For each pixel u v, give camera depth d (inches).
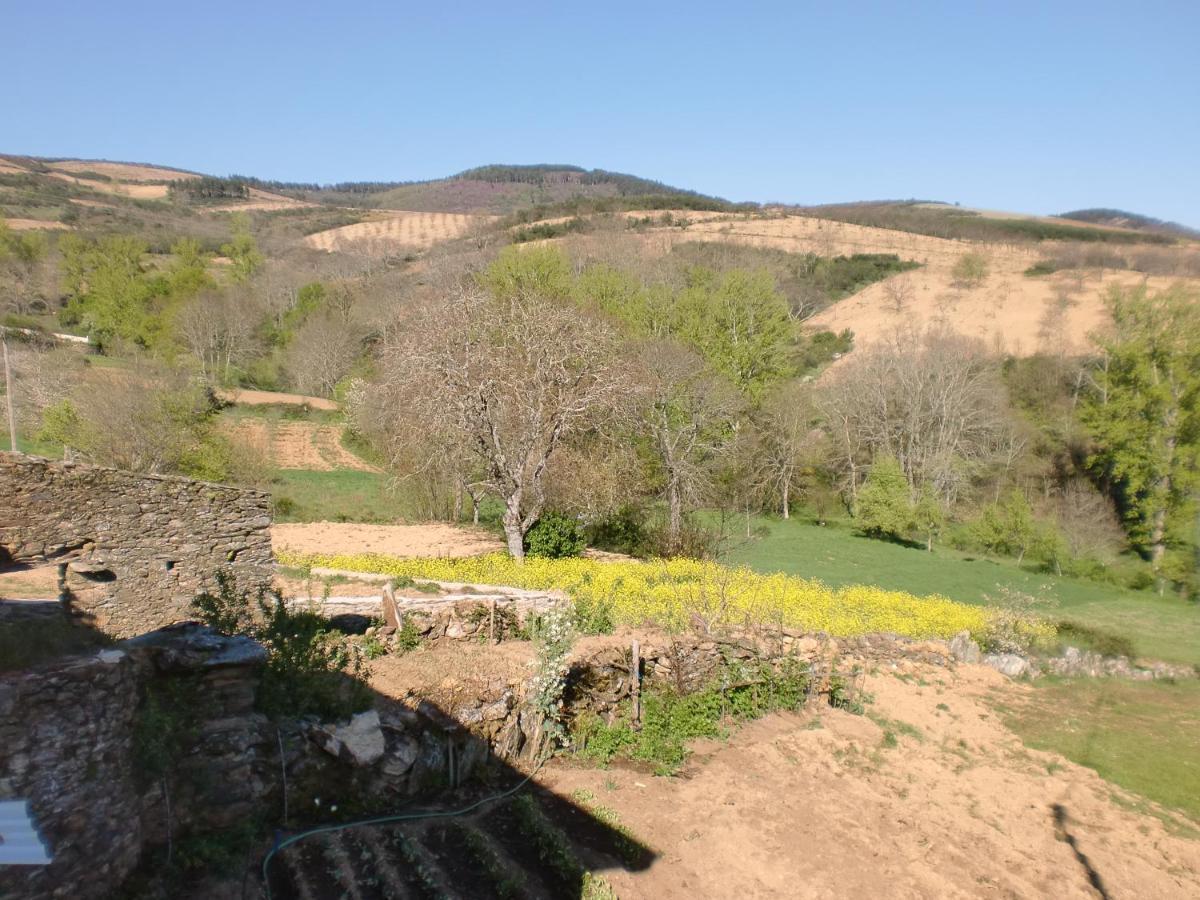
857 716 546.9
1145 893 367.2
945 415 1633.9
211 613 358.0
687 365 1423.5
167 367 1562.5
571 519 1005.8
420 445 989.2
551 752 418.3
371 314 2263.8
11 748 210.2
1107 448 1390.3
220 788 288.7
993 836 404.5
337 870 283.3
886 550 1395.2
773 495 1723.7
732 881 334.6
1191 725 603.2
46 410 1164.5
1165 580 1198.3
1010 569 1283.2
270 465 1481.3
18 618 327.0
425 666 418.9
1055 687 684.7
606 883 309.7
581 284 1973.4
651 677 489.4
